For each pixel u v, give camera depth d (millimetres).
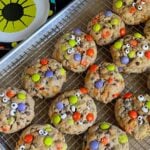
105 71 649
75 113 612
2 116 608
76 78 673
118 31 687
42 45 687
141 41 673
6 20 731
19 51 664
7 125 605
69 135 626
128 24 711
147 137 621
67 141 621
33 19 733
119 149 588
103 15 699
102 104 653
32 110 623
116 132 605
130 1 705
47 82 639
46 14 736
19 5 743
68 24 707
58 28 700
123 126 618
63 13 696
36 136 596
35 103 651
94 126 617
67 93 637
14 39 717
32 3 744
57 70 649
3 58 646
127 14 699
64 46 664
